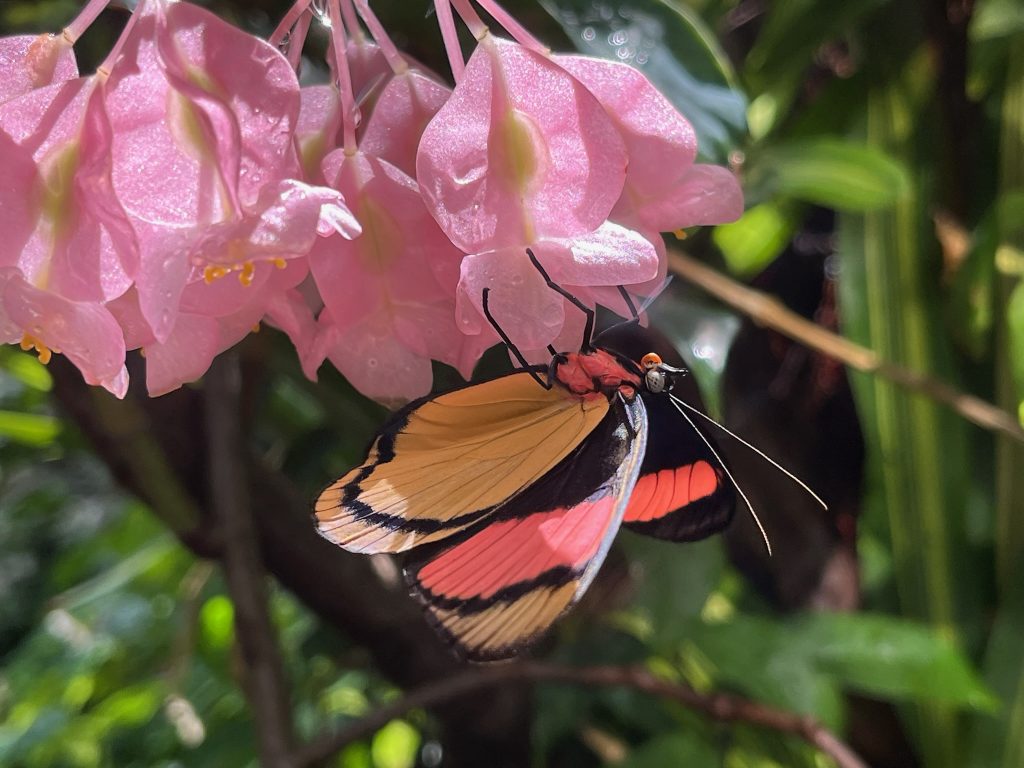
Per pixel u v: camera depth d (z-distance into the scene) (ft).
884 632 0.76
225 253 0.41
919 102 0.88
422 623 0.79
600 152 0.44
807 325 0.77
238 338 0.47
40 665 1.20
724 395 0.95
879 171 0.72
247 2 0.67
